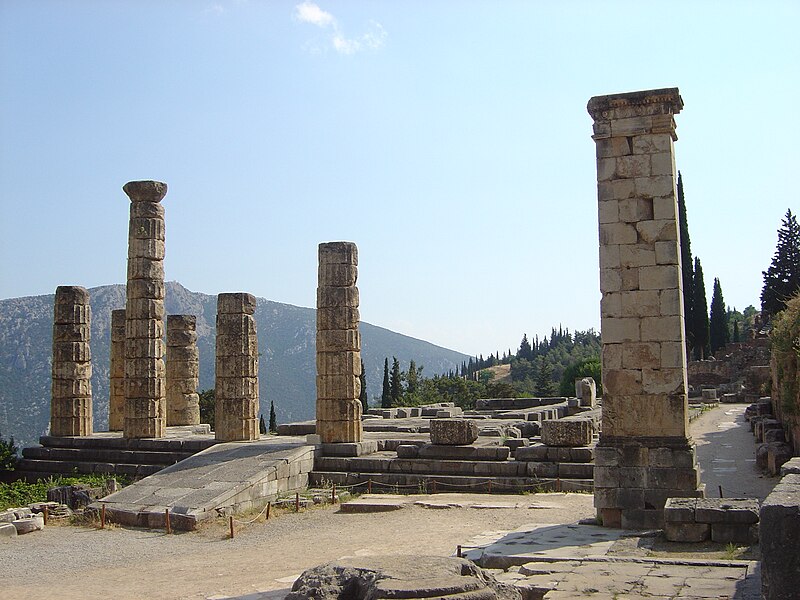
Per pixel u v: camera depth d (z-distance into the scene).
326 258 28.16
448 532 17.67
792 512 8.29
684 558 12.86
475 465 24.11
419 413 44.81
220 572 15.31
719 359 73.44
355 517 20.67
